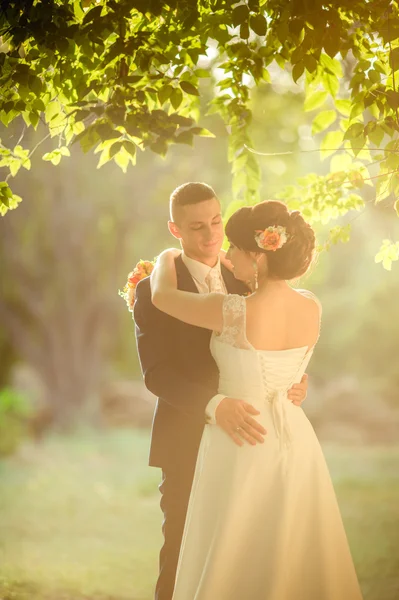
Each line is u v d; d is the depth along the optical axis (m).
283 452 3.99
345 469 18.14
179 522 4.48
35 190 25.62
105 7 4.84
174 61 4.96
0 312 28.56
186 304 4.12
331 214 5.57
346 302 26.09
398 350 26.09
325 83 5.10
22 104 4.85
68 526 12.10
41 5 4.61
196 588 3.90
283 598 3.83
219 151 22.69
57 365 28.78
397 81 4.79
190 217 4.42
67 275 27.44
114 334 30.20
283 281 4.12
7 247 26.84
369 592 7.48
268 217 4.02
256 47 5.39
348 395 25.91
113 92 4.79
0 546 10.55
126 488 15.99
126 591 7.86
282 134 17.38
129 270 27.38
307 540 3.97
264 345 4.05
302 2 4.38
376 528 10.98
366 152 5.32
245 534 3.90
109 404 30.23
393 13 4.52
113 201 25.31
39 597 7.42
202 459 4.12
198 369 4.39
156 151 4.73
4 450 21.52
